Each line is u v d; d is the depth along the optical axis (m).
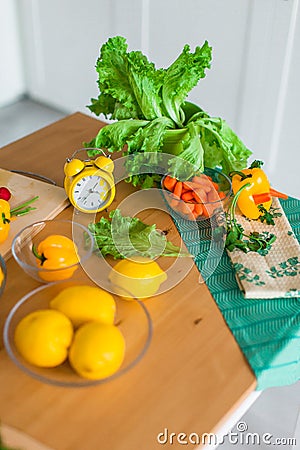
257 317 1.12
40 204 1.35
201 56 1.36
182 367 1.02
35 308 1.07
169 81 1.36
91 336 0.95
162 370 1.02
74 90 3.09
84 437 0.91
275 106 2.37
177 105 1.40
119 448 0.90
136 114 1.39
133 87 1.34
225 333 1.09
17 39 3.12
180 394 0.98
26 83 3.31
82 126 1.68
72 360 0.95
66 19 2.85
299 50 2.18
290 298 1.17
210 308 1.14
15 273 1.19
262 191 1.35
